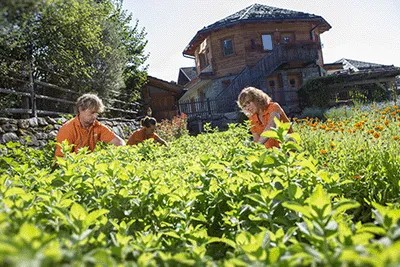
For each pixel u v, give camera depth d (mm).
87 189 1861
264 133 1666
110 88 13906
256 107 4453
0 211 1149
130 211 1647
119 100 16469
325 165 3588
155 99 25750
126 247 1047
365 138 4312
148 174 2105
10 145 4500
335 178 1734
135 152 3914
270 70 27453
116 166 2014
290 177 1716
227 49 30062
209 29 29516
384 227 1001
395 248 635
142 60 21438
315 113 19266
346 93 24938
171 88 25688
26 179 2203
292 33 30484
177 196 1739
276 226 1362
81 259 748
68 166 2023
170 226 1592
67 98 11391
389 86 24672
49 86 9586
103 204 1705
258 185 1681
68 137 4359
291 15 29953
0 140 6426
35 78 9766
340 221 1177
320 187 1017
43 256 664
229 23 28844
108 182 1960
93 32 9922
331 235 957
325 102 23438
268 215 1367
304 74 29781
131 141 6371
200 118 21453
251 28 29562
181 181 2164
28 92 8461
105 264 764
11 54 7555
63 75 10648
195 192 1794
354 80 23922
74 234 1036
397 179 2715
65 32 8062
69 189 1854
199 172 2215
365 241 931
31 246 719
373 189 2682
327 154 3947
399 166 2898
